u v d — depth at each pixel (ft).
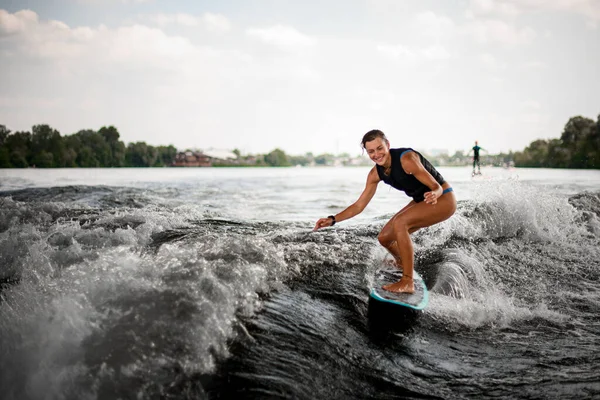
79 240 13.56
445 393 6.67
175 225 16.87
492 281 12.41
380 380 6.96
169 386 6.12
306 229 16.74
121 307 7.36
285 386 6.42
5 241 12.78
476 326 9.38
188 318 7.26
